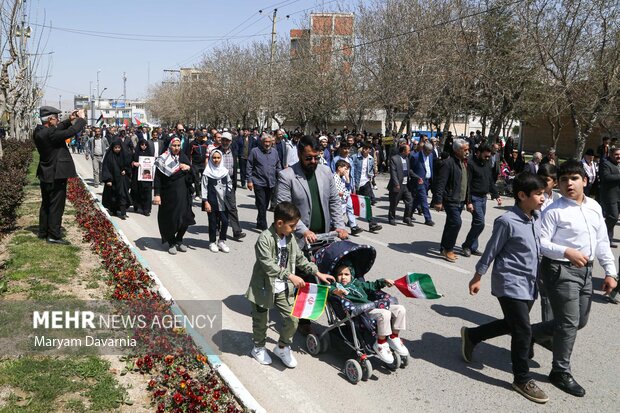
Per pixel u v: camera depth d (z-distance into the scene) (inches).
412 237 430.3
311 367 193.3
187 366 178.4
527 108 906.1
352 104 1190.9
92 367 173.5
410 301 270.8
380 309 185.6
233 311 247.9
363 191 506.3
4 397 153.4
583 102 741.9
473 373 193.0
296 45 1514.5
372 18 1085.1
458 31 922.7
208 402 155.5
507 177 738.8
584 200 187.6
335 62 1306.6
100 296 238.2
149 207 497.7
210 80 1973.4
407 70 983.0
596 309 264.8
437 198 350.9
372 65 1073.5
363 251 204.8
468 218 530.9
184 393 157.0
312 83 1348.4
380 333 184.1
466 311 257.3
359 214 285.7
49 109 321.4
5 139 837.2
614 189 384.5
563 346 181.2
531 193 175.2
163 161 339.6
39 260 289.1
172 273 305.1
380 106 1128.2
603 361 204.8
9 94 629.0
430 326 237.6
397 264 343.3
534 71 801.6
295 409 165.3
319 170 224.1
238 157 732.0
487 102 932.6
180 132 592.4
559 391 181.0
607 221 390.3
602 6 708.7
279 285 186.2
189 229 437.4
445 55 924.0
